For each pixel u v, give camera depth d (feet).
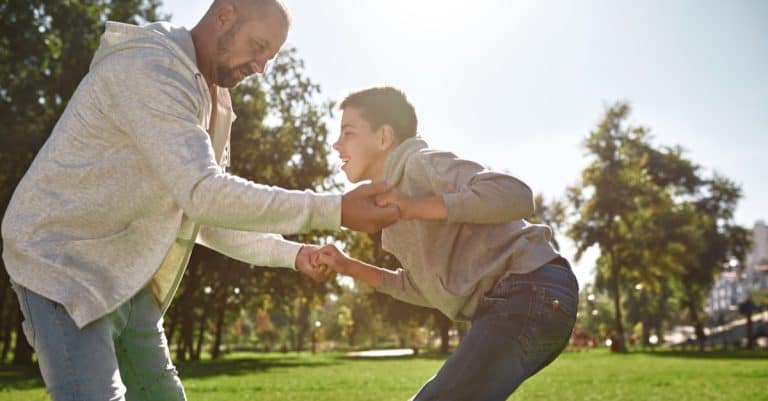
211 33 9.03
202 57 9.09
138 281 8.32
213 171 7.94
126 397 9.64
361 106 10.15
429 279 9.48
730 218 214.48
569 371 63.87
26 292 8.02
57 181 8.22
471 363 8.75
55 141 8.41
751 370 61.98
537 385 43.32
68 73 75.56
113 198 8.25
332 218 7.97
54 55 68.95
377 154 10.15
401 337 299.38
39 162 8.36
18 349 103.14
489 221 8.87
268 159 99.96
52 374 7.85
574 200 160.66
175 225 8.59
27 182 8.29
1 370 81.61
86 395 7.85
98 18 75.92
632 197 156.87
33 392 38.88
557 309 8.88
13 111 68.54
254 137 98.32
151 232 8.45
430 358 139.85
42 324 7.90
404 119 10.12
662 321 281.33
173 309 107.45
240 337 324.19
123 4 79.15
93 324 8.05
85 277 8.00
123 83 8.18
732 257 216.54
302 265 10.78
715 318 326.85
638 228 159.63
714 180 216.54
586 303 315.17
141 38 8.47
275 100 103.35
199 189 7.81
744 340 253.24
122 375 9.57
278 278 108.47
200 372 68.08
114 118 8.25
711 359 102.12
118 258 8.26
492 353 8.75
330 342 312.09
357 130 10.15
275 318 304.91
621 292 266.16
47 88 73.77
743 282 369.71
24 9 66.23
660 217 170.09
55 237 8.08
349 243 104.88
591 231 157.79
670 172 215.51
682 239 170.30
